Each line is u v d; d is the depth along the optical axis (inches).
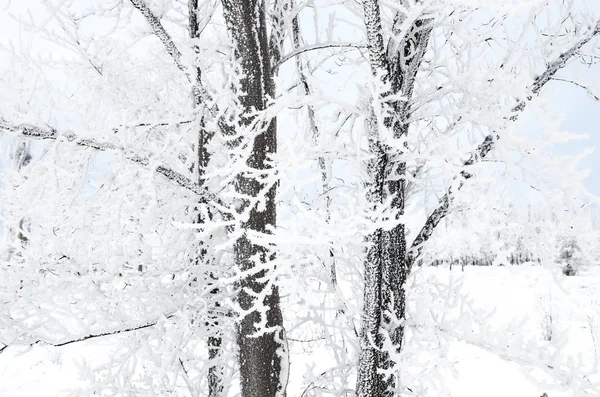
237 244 115.5
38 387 243.6
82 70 128.9
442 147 81.4
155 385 126.1
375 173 86.2
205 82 125.1
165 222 130.8
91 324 107.2
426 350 89.6
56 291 103.0
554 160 75.0
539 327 331.6
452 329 93.1
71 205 103.5
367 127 89.1
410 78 96.6
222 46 122.8
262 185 114.7
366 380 98.6
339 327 117.5
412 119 98.7
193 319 125.4
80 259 105.3
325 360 272.7
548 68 100.0
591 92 97.7
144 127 115.4
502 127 81.9
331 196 116.2
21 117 84.0
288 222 73.5
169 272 120.3
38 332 102.3
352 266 116.8
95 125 104.0
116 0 128.6
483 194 78.7
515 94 76.5
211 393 138.2
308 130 132.9
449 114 92.1
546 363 79.9
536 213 95.3
